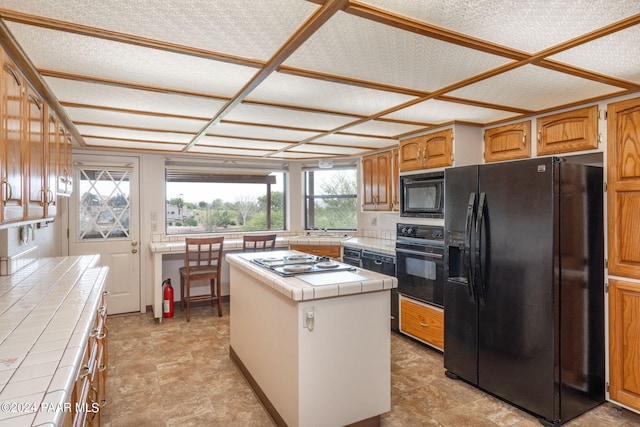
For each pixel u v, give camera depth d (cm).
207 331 404
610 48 167
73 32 147
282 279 223
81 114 270
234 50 167
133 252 472
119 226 466
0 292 201
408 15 137
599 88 222
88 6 128
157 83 208
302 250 501
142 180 476
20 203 157
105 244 459
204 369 310
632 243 232
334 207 562
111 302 462
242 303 298
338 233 545
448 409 247
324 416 208
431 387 277
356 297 217
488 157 326
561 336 226
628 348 234
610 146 242
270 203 572
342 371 213
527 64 185
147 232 479
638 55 175
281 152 475
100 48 162
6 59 138
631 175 231
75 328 144
